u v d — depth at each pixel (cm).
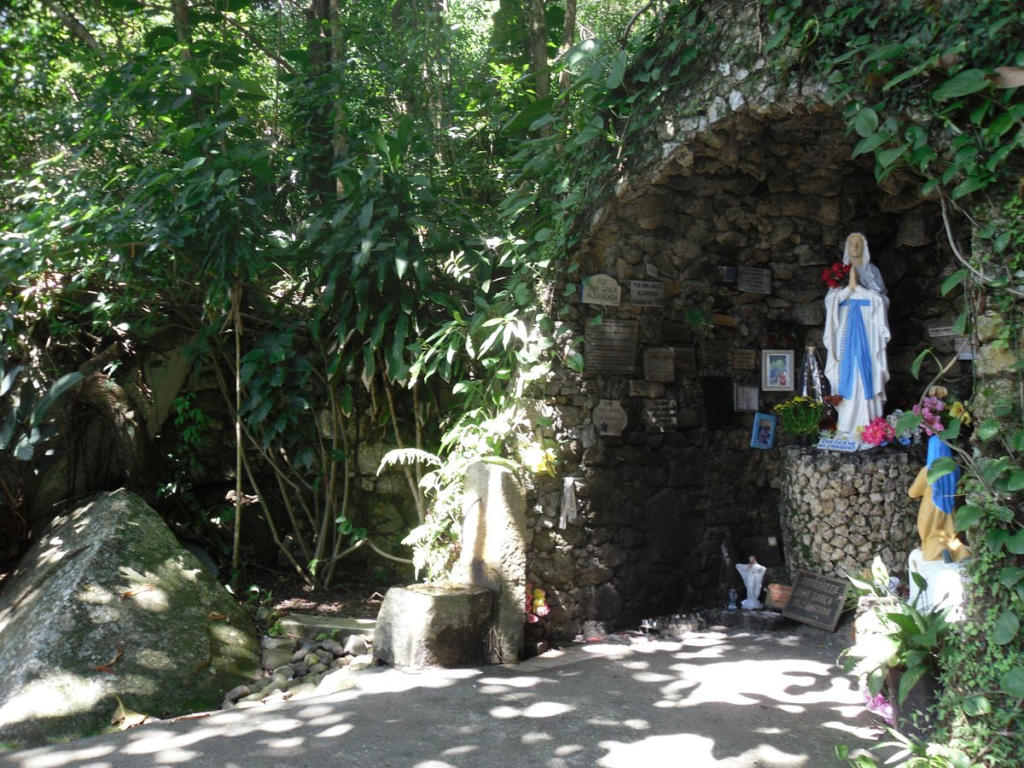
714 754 371
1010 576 319
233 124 586
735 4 454
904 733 368
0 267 528
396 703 432
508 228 590
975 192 346
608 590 577
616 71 486
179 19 678
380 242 554
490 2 892
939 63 352
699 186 567
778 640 556
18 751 381
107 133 586
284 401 598
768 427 652
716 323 634
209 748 378
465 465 532
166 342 636
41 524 602
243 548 645
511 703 433
